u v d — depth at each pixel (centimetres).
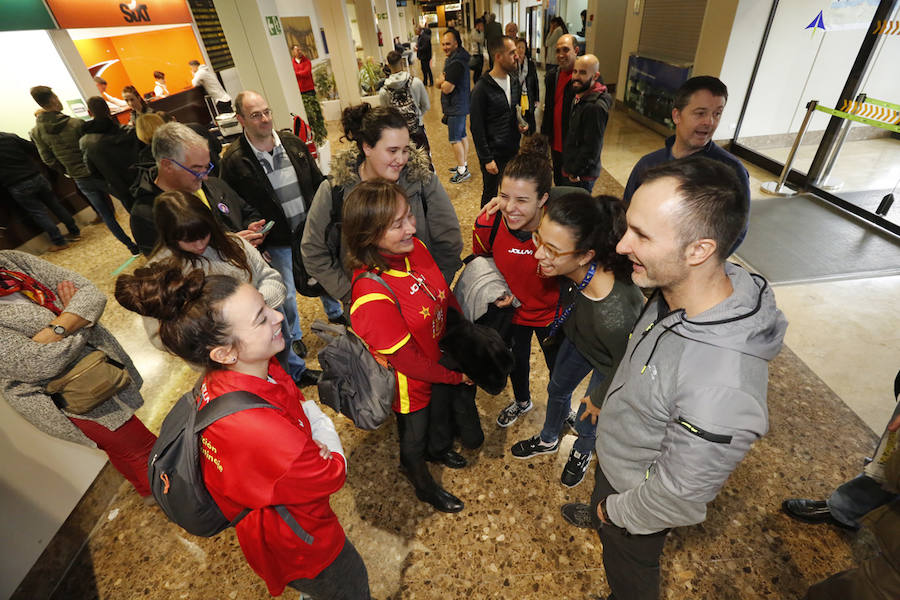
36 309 145
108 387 154
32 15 447
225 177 237
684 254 79
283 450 94
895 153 520
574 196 122
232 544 192
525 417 240
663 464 88
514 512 195
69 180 541
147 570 185
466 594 170
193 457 97
